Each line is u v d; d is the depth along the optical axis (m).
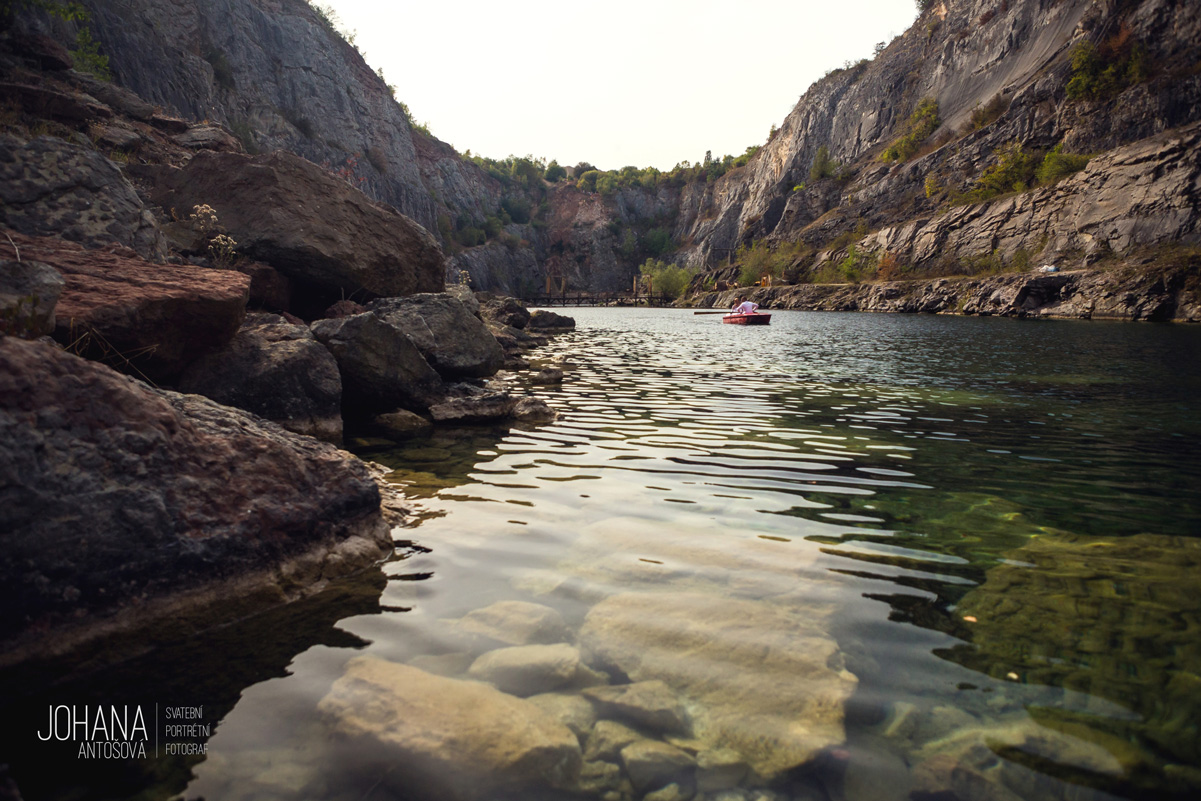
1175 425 8.39
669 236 157.62
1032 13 71.25
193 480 3.48
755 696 2.48
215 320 6.32
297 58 73.50
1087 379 13.14
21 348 3.08
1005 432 7.90
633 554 3.93
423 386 9.03
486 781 2.02
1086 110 54.91
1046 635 2.97
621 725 2.31
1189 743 2.21
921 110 79.19
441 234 108.69
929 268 60.56
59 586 2.85
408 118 126.25
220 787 1.99
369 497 4.21
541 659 2.73
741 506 4.92
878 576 3.63
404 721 2.31
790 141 111.31
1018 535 4.34
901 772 2.07
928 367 15.39
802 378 13.30
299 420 7.02
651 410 9.38
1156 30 52.94
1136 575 3.65
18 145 7.07
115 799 1.95
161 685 2.59
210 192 12.16
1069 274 43.53
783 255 82.56
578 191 164.75
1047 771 2.07
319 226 12.06
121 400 3.39
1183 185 41.06
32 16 20.41
